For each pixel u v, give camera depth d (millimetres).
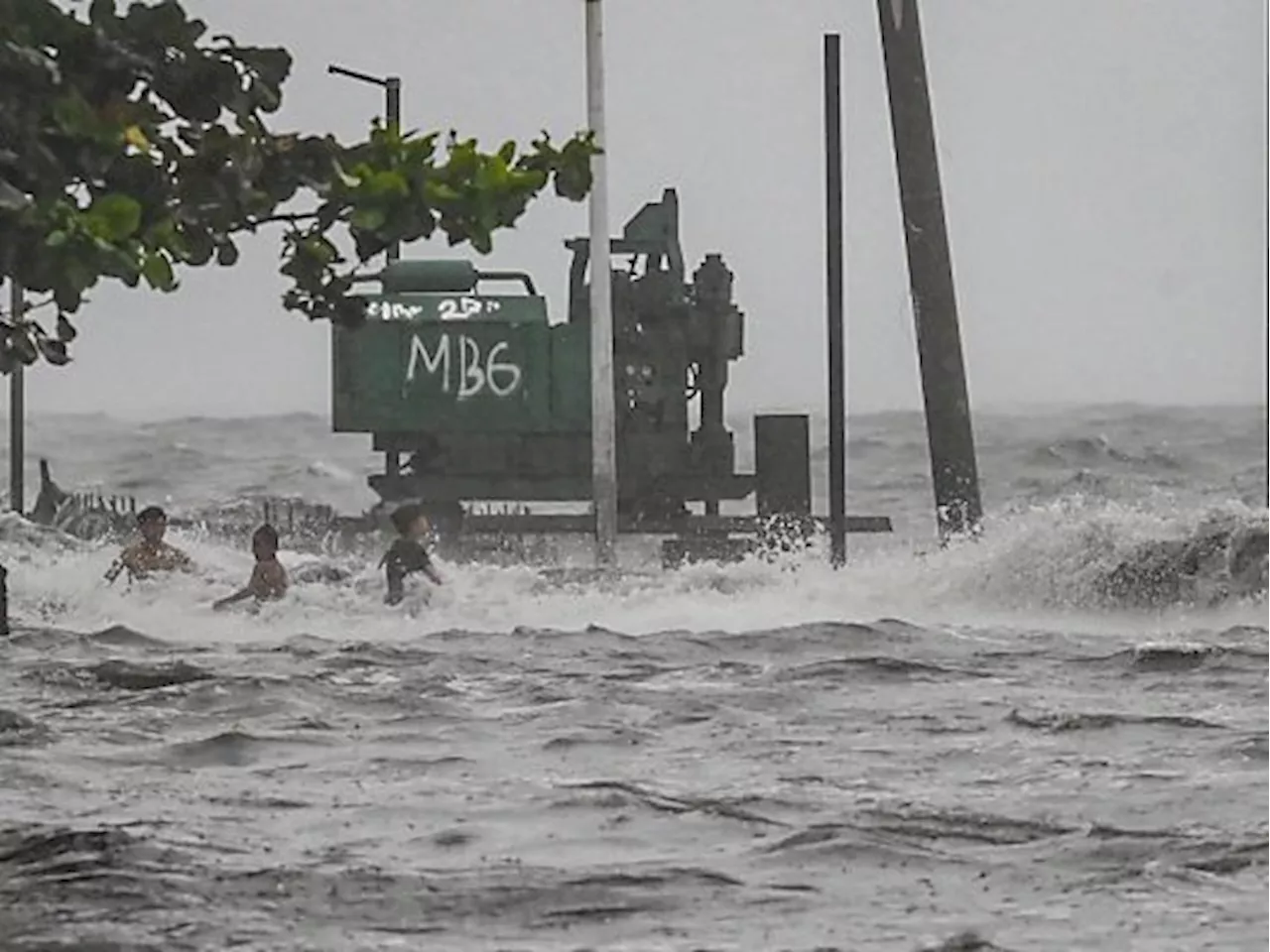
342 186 22688
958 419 84062
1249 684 46531
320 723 41219
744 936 24641
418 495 94688
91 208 21016
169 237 22125
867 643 55438
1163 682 47062
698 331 93875
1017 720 41000
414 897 26422
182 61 22672
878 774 34969
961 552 70312
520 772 35531
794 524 92750
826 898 26375
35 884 27078
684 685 46906
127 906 25938
